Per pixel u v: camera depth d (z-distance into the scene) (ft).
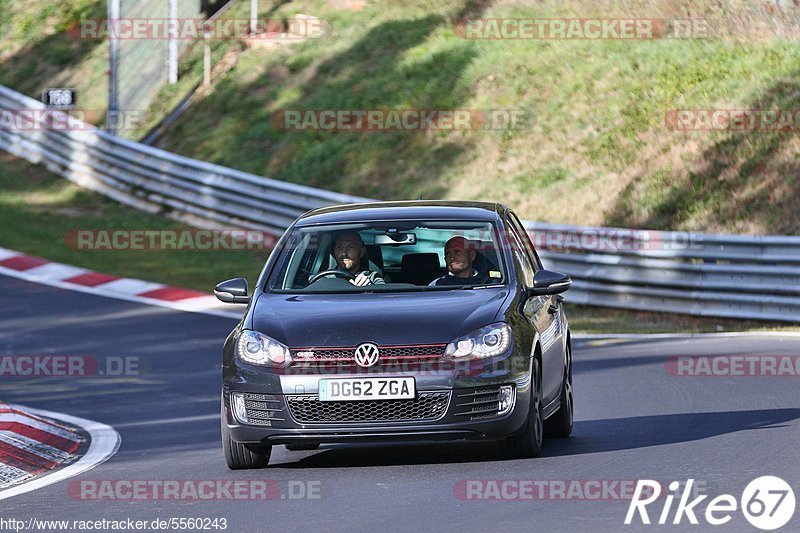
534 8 348.59
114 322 208.03
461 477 87.61
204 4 406.62
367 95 338.54
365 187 307.58
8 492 93.04
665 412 121.49
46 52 426.51
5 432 113.39
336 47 366.43
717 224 246.47
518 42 336.70
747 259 211.41
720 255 214.90
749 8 310.04
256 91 359.66
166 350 183.11
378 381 89.04
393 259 102.01
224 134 344.69
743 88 280.72
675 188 260.62
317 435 89.97
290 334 91.81
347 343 90.27
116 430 125.49
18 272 254.06
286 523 75.51
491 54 335.67
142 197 321.52
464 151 305.12
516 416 90.89
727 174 257.55
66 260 266.16
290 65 365.20
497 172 293.02
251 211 298.15
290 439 90.53
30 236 290.76
